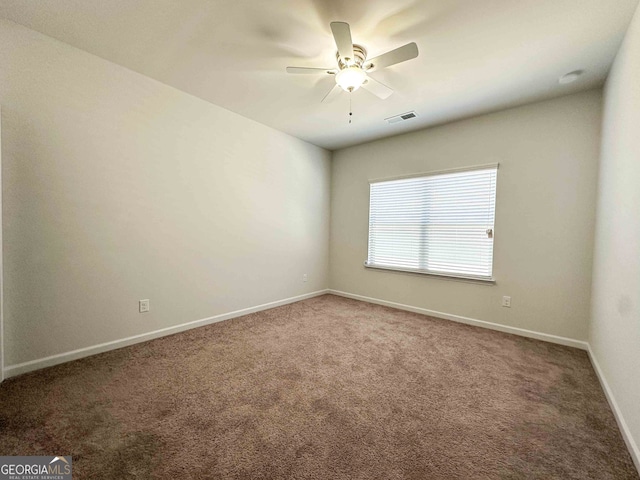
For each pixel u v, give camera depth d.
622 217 1.68
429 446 1.36
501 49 1.97
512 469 1.23
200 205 2.92
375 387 1.87
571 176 2.59
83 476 1.16
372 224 4.12
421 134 3.57
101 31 1.89
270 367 2.12
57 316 2.06
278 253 3.82
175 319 2.76
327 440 1.39
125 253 2.40
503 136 2.94
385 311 3.66
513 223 2.89
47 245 2.00
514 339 2.74
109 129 2.26
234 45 2.01
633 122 1.55
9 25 1.81
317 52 2.07
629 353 1.44
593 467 1.25
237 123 3.21
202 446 1.33
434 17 1.69
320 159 4.41
